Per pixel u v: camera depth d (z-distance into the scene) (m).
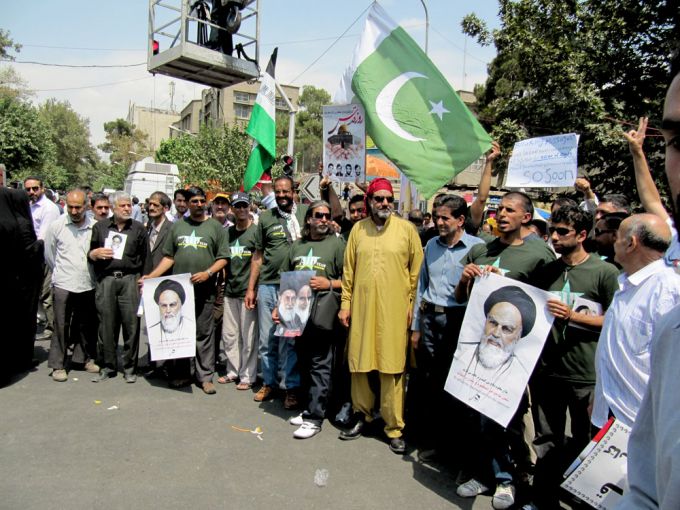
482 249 3.76
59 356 5.48
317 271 4.57
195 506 3.20
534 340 3.12
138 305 5.55
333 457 3.97
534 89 11.88
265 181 7.30
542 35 11.30
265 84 6.61
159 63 9.81
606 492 2.06
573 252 3.27
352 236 4.39
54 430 4.20
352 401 4.43
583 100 10.31
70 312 5.60
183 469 3.65
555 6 11.05
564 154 5.09
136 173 22.98
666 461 0.94
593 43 10.76
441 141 4.65
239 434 4.30
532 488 3.31
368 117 4.87
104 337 5.49
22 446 3.90
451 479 3.71
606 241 3.88
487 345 3.28
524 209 3.52
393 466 3.87
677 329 1.02
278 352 5.17
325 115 5.35
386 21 4.94
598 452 2.11
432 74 4.74
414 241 4.27
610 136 9.80
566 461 3.21
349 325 4.38
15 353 5.50
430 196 4.62
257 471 3.68
